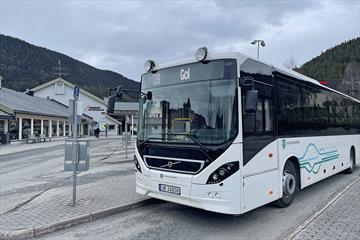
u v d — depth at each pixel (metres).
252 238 4.80
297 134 6.84
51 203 6.59
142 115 6.19
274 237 4.84
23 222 5.34
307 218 5.75
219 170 4.80
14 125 30.25
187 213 6.18
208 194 4.84
